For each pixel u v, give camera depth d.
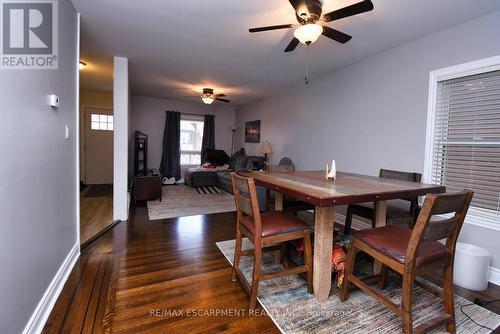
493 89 2.15
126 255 2.41
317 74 4.02
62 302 1.67
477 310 1.69
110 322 1.48
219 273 2.10
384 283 1.88
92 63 3.72
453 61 2.37
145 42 2.92
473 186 2.31
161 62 3.60
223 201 4.80
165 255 2.43
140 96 6.48
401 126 2.84
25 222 1.32
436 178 2.56
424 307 1.70
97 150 6.10
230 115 7.77
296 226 1.73
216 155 7.18
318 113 4.18
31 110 1.41
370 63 3.21
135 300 1.70
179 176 7.09
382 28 2.43
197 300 1.72
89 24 2.50
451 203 1.28
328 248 1.69
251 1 2.05
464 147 2.36
